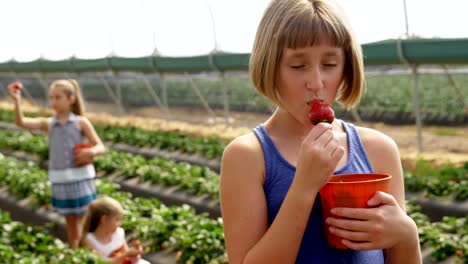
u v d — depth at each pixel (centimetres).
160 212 1057
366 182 182
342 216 182
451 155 1464
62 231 1136
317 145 177
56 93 885
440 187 1065
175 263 877
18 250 998
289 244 180
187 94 2667
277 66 189
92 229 726
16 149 1986
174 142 1825
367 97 2128
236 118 2495
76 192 905
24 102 3925
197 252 877
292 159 201
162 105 2814
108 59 2794
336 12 189
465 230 868
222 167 203
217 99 2556
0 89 4225
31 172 1516
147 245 944
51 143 909
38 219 1214
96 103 3238
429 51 1421
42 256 924
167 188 1323
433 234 823
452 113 1909
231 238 196
